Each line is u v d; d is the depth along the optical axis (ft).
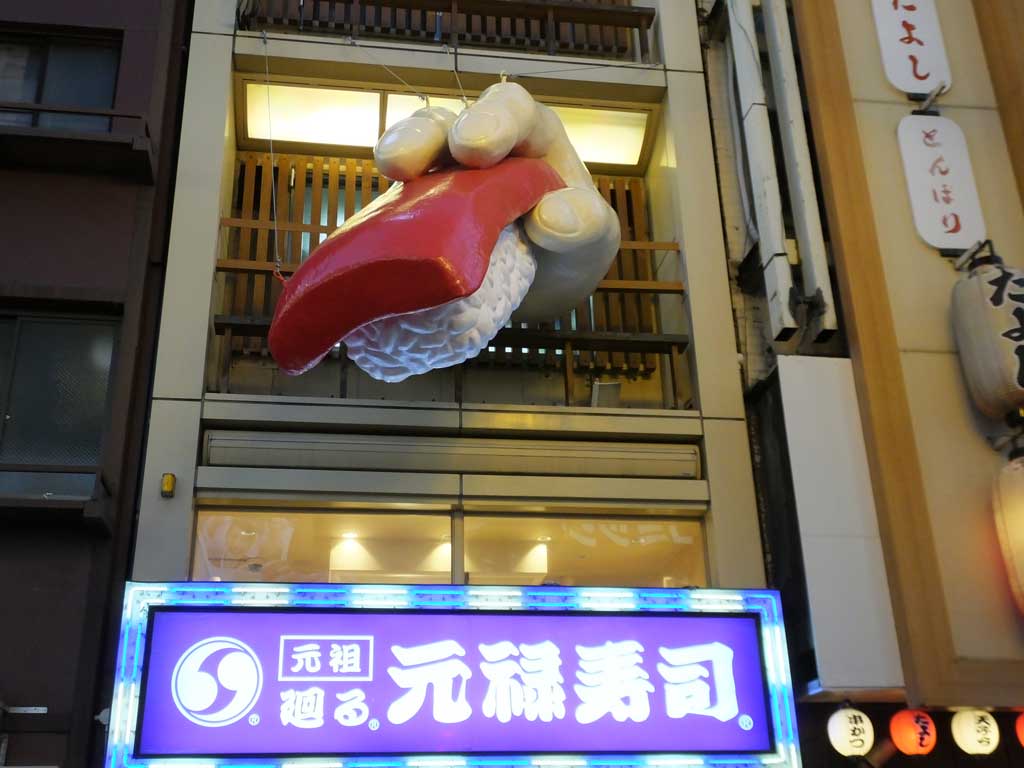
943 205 30.37
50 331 28.55
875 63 32.71
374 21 35.04
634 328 33.12
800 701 26.32
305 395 31.07
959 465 27.07
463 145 23.40
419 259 21.08
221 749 22.08
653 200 35.50
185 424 27.55
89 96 32.14
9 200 29.58
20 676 24.63
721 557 27.96
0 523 25.81
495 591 24.30
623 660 24.16
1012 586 25.25
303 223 32.07
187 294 29.22
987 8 33.32
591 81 34.35
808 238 29.66
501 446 28.43
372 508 27.94
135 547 26.13
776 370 28.53
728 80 35.47
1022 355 26.53
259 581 25.17
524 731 23.22
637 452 29.09
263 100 34.04
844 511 26.61
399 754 22.61
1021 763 26.96
